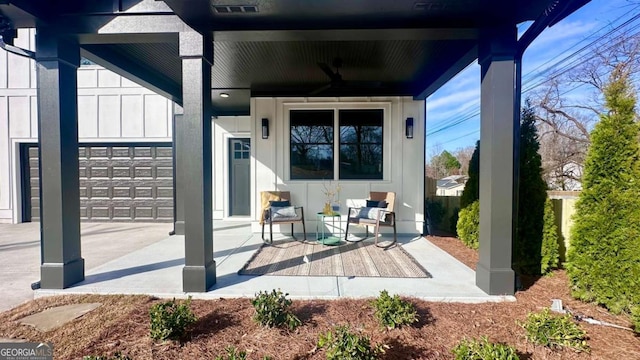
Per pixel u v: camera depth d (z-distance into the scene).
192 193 2.96
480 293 2.89
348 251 4.50
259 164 5.70
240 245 4.89
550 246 3.36
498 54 2.84
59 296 2.86
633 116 2.61
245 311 2.52
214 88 5.54
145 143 7.45
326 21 2.84
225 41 3.31
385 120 5.59
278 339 2.11
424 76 4.88
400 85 5.42
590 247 2.66
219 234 5.76
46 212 3.02
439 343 2.06
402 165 5.61
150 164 7.45
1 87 7.34
